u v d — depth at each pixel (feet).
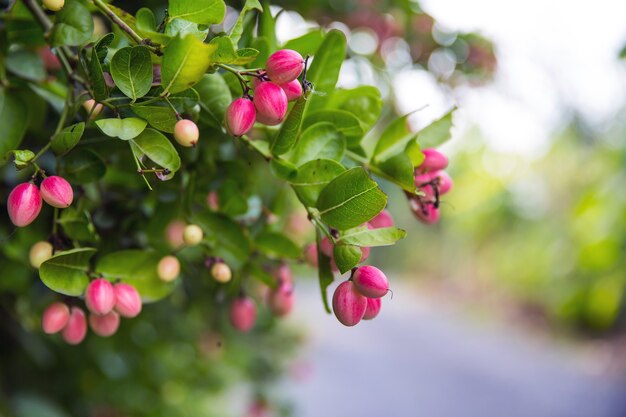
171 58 1.22
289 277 1.74
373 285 1.29
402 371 8.98
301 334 4.06
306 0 2.35
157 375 3.18
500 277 14.10
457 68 2.95
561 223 11.80
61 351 2.63
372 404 7.48
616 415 7.75
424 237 18.01
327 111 1.49
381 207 1.31
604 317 10.52
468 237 15.38
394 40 2.83
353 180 1.32
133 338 2.79
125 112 1.34
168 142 1.29
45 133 1.68
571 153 11.82
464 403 7.86
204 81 1.40
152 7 1.77
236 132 1.28
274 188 2.06
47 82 1.65
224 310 2.55
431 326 12.32
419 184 1.49
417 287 17.22
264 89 1.27
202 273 1.81
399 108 2.89
